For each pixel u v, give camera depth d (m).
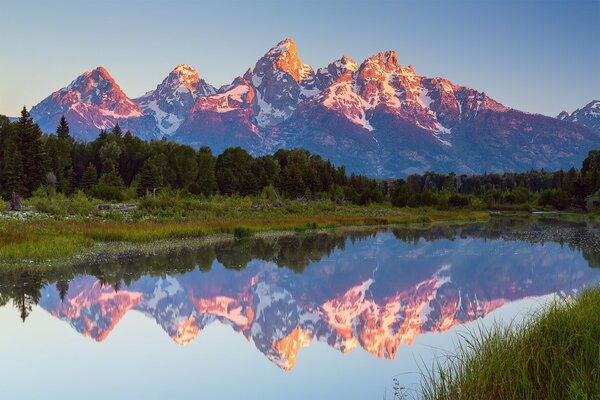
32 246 28.19
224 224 47.22
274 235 45.94
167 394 10.98
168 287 22.70
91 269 26.02
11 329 15.84
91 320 17.08
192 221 48.81
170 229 40.47
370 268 28.45
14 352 13.73
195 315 18.17
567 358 9.02
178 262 29.12
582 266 28.72
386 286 23.58
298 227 50.88
